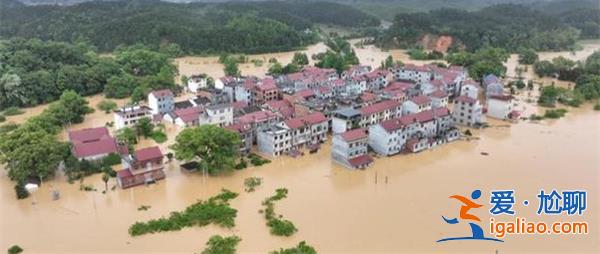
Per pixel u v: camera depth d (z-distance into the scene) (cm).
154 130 16062
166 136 15625
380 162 13450
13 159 11769
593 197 11075
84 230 9750
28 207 10769
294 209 10581
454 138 15275
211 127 12712
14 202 11031
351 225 9869
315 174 12600
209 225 9888
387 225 9869
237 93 19575
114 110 18500
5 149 12131
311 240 9294
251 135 14412
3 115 18875
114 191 11538
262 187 11762
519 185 11762
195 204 10750
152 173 12012
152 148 12138
